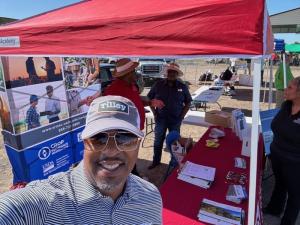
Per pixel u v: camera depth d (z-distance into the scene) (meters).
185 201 2.12
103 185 0.91
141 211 1.05
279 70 6.85
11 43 2.19
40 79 3.73
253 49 1.45
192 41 1.60
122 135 0.94
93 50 1.89
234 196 2.14
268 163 4.50
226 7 1.51
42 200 0.84
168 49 1.66
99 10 2.05
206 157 3.00
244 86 13.88
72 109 4.37
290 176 2.65
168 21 1.65
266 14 1.53
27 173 3.65
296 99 2.53
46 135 3.91
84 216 0.89
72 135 4.44
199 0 1.68
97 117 0.96
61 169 4.28
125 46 1.79
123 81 3.25
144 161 4.90
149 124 6.68
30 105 3.62
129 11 1.84
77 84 4.43
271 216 3.27
